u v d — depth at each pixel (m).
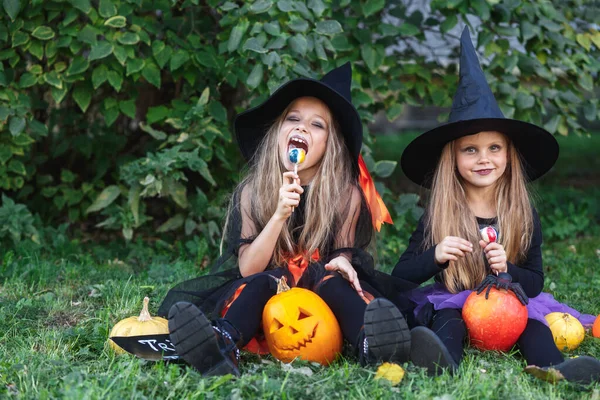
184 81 5.80
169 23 5.16
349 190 3.41
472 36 5.67
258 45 4.44
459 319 3.11
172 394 2.52
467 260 3.37
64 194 5.75
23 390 2.59
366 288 3.29
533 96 5.33
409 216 5.38
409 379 2.70
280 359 2.97
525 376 2.79
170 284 4.36
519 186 3.47
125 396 2.51
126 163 5.70
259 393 2.53
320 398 2.51
